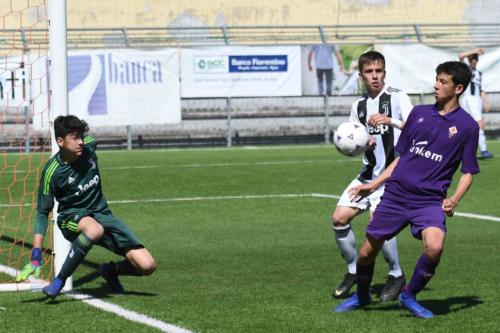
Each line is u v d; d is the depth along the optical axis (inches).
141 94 1800.0
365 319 489.4
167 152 1815.9
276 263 682.8
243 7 2396.7
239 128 2094.0
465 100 1546.5
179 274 637.9
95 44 2098.9
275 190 1155.3
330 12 2448.3
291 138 2124.8
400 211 482.6
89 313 505.4
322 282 605.0
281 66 1894.7
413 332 459.5
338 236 547.2
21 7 1892.2
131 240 544.1
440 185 478.9
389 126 562.9
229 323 481.4
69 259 525.0
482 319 486.9
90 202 541.6
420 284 486.3
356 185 565.3
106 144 2007.9
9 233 863.7
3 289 565.6
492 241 778.8
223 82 1865.2
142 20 2330.2
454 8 2524.6
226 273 642.2
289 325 476.7
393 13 2488.9
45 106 1241.4
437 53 1955.0
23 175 1341.0
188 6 2358.5
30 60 1189.1
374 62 569.0
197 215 952.3
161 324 478.3
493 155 1636.3
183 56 1839.3
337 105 2150.6
